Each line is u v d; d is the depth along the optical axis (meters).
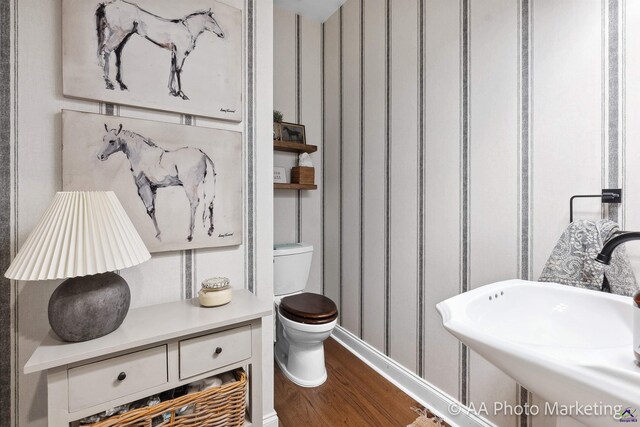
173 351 0.96
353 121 2.16
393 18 1.80
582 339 0.82
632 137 0.92
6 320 0.97
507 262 1.25
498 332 0.88
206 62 1.24
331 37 2.41
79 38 1.02
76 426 0.88
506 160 1.25
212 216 1.27
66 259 0.78
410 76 1.69
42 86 1.00
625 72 0.94
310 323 1.67
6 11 0.96
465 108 1.41
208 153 1.25
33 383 1.01
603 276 0.91
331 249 2.43
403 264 1.76
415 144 1.67
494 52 1.29
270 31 1.43
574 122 1.05
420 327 1.66
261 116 1.41
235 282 1.36
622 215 0.95
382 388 1.75
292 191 2.40
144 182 1.13
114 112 1.10
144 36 1.12
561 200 1.09
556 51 1.10
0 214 0.96
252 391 1.13
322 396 1.67
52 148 1.02
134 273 1.14
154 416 0.93
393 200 1.82
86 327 0.84
